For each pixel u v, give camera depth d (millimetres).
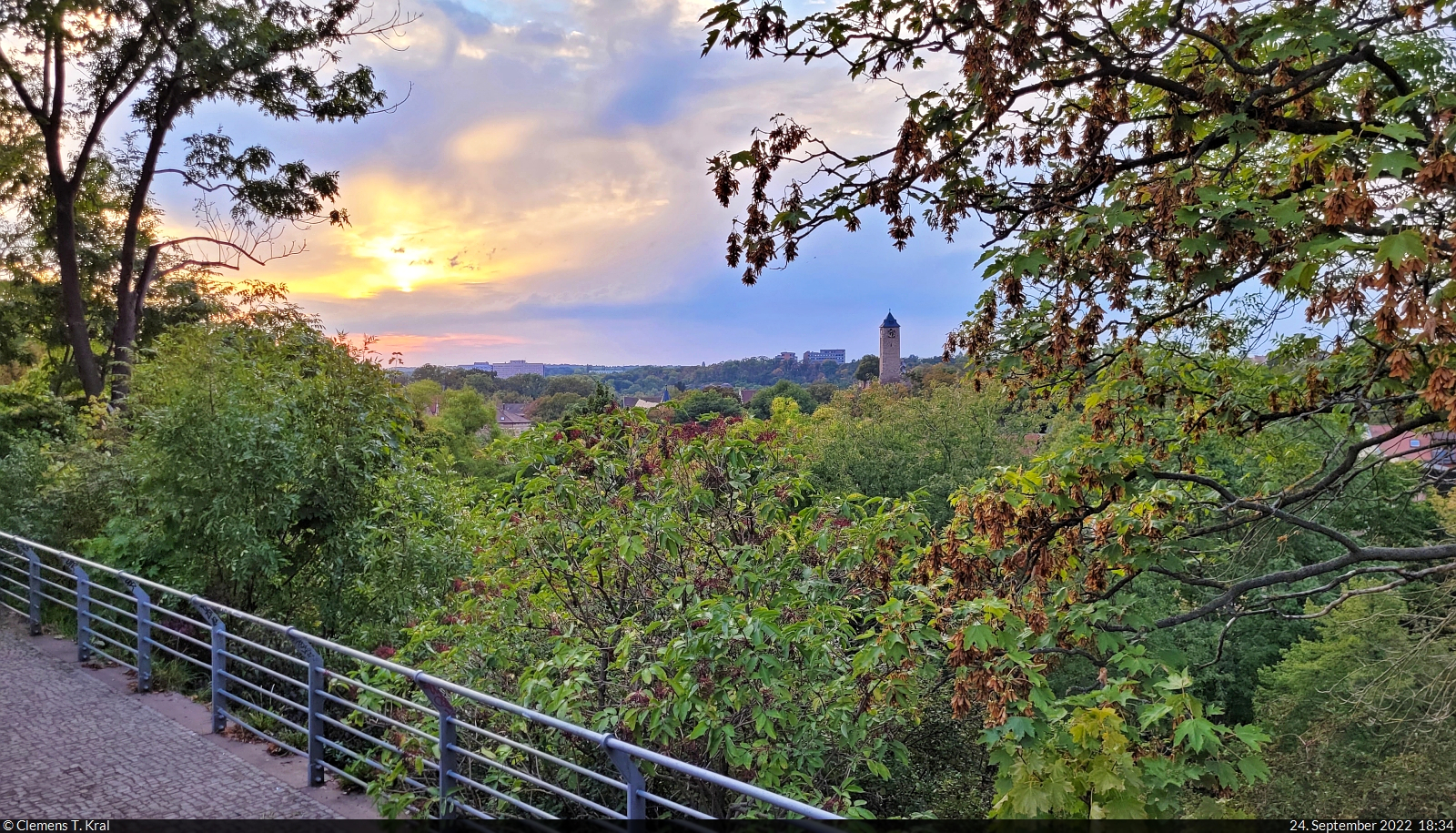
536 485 6277
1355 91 3766
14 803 4082
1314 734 13977
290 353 9203
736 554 6176
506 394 63469
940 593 4797
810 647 4973
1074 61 3803
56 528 8836
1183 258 3705
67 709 5492
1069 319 4078
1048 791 2889
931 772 7918
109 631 7332
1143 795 2889
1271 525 5637
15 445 9727
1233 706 21109
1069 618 4098
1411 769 11961
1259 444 6270
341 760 4816
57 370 22281
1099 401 4879
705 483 6508
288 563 8117
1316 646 16297
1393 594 11102
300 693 7008
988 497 4488
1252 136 3182
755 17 3439
